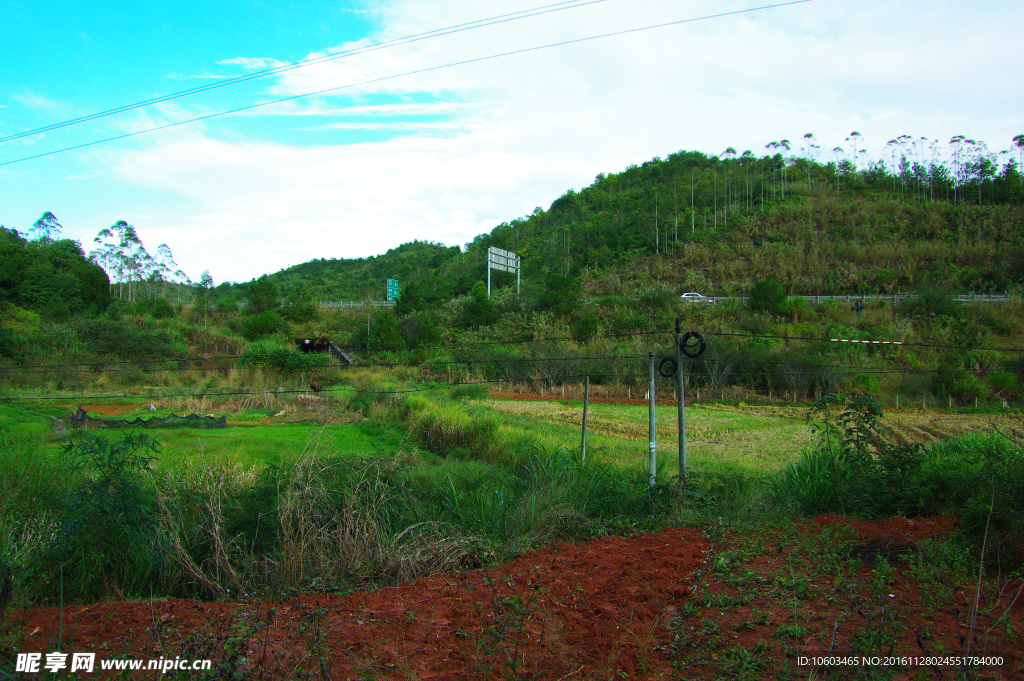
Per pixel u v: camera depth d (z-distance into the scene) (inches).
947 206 3097.9
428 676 169.8
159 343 1569.9
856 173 4343.0
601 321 1763.0
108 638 192.1
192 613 222.2
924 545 249.0
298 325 2190.0
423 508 399.5
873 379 1252.5
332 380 1343.5
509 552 340.5
